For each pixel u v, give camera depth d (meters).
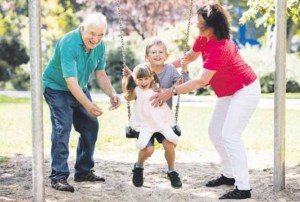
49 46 21.98
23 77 21.67
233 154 5.33
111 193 5.70
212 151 8.50
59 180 5.55
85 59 5.45
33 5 4.73
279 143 5.60
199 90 19.20
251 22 28.83
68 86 5.27
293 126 11.37
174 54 21.05
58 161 5.54
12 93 19.94
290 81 20.30
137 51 20.69
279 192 5.63
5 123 11.71
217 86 5.36
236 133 5.32
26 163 7.40
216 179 6.04
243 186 5.40
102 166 7.17
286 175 6.49
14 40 21.94
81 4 23.02
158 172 6.75
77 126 5.84
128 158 7.86
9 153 8.27
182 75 5.53
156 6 23.12
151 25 23.08
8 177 6.48
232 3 25.91
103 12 22.94
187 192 5.80
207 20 5.06
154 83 5.45
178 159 7.82
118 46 20.48
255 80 5.32
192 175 6.66
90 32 5.23
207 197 5.59
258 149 8.74
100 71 5.77
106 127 10.95
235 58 5.20
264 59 20.39
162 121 5.44
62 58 5.29
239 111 5.27
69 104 5.54
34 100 4.81
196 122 12.06
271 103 16.27
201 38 5.59
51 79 5.55
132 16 23.05
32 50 4.77
